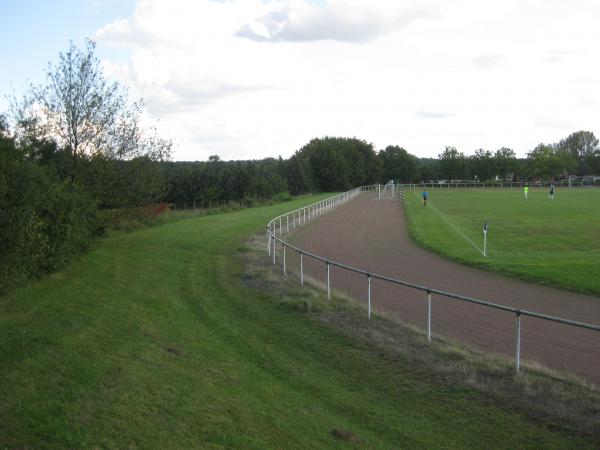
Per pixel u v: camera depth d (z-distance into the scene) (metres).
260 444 7.79
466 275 22.31
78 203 18.44
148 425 7.72
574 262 23.44
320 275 22.30
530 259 25.05
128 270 19.20
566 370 11.59
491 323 15.23
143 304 14.80
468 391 10.24
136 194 24.73
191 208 68.62
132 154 24.05
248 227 37.66
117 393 8.53
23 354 9.41
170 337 12.28
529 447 8.30
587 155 152.12
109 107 23.08
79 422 7.38
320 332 13.95
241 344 12.91
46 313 12.16
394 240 33.25
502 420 9.12
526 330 14.54
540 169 123.12
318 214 48.94
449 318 15.78
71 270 17.19
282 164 91.12
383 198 71.62
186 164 74.62
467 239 32.75
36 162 19.09
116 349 10.61
